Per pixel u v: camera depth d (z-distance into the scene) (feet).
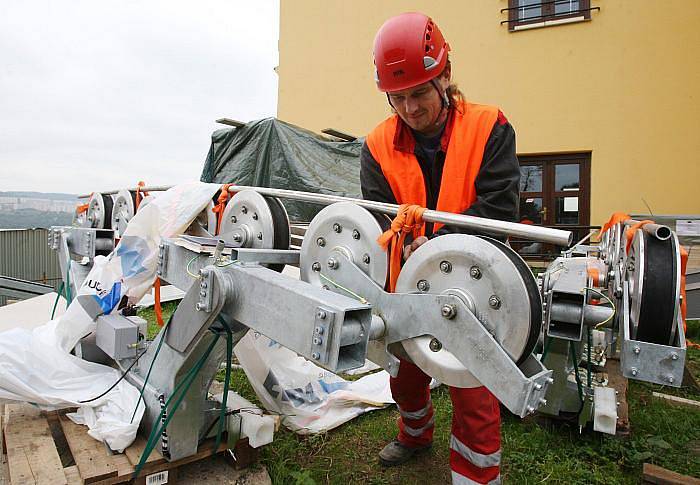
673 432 9.62
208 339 6.39
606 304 7.28
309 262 5.88
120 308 8.07
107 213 10.78
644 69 23.63
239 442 7.13
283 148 19.98
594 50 24.32
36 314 15.37
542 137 25.36
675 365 4.23
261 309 5.12
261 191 6.77
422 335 4.73
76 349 8.30
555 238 4.23
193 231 8.05
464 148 5.81
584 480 7.82
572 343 8.55
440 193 5.92
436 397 10.73
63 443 7.72
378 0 28.66
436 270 4.79
